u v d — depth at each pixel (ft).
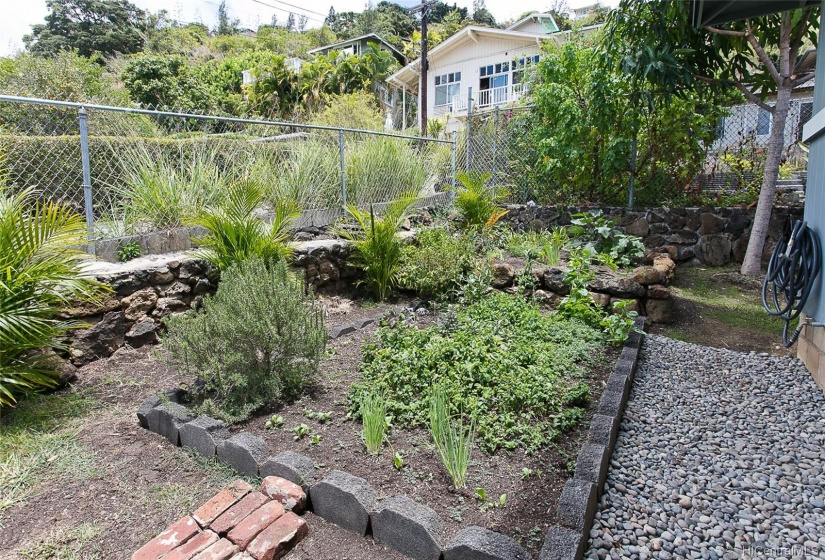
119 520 5.86
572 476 6.59
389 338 10.83
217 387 8.46
